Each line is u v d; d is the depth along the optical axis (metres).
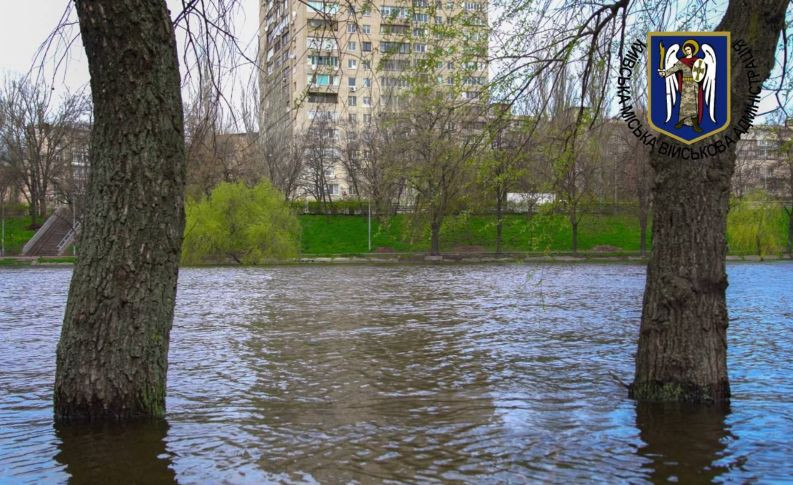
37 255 60.62
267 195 50.56
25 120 46.62
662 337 8.15
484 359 12.62
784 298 24.58
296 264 50.97
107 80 6.83
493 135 9.76
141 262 7.12
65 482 6.23
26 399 9.54
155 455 6.90
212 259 50.50
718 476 6.33
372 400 9.45
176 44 7.17
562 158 9.85
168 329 7.49
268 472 6.51
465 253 56.31
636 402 8.31
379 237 64.56
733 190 49.22
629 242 60.16
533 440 7.46
